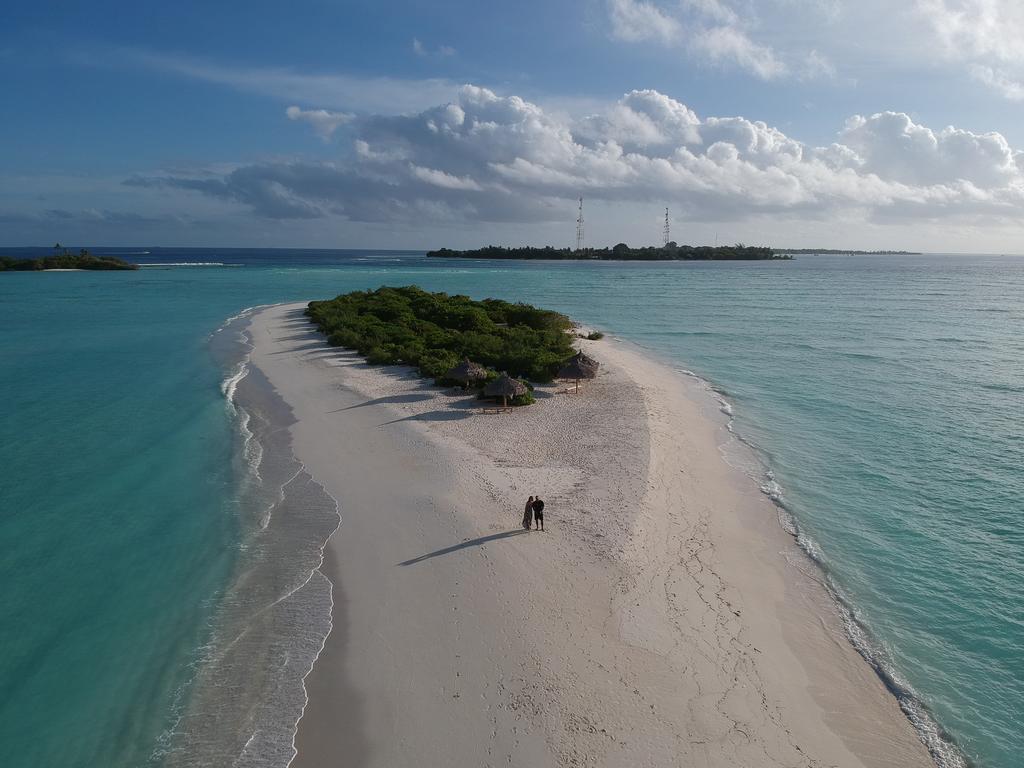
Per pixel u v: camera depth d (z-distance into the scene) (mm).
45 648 15578
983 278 192375
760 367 49250
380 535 20875
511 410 34906
